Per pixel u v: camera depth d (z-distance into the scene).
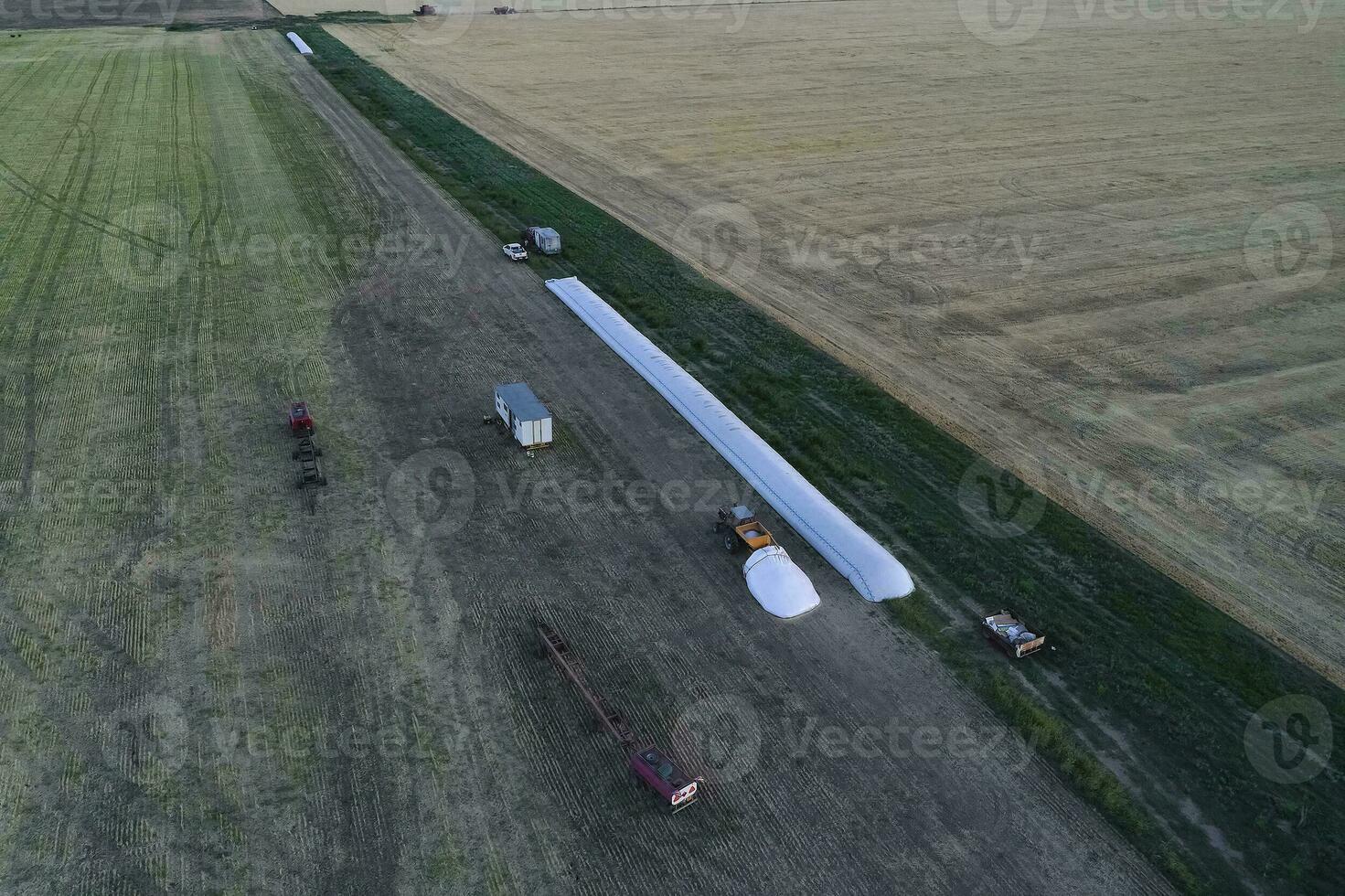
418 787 20.80
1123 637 25.19
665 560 27.89
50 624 24.91
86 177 59.19
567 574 27.22
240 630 24.88
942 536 28.94
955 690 23.66
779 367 38.75
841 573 27.50
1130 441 34.00
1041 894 18.88
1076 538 28.88
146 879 18.72
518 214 55.09
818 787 21.05
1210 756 21.86
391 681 23.48
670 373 37.31
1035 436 34.19
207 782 20.80
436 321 42.00
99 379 36.81
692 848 19.67
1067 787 21.17
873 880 19.08
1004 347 40.66
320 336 40.41
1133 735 22.44
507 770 21.30
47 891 18.44
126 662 23.80
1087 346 40.91
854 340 41.12
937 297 45.53
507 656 24.34
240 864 19.08
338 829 19.84
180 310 42.50
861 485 31.28
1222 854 19.67
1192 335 42.12
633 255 49.81
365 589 26.41
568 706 22.97
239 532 28.48
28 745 21.50
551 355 39.41
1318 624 25.83
